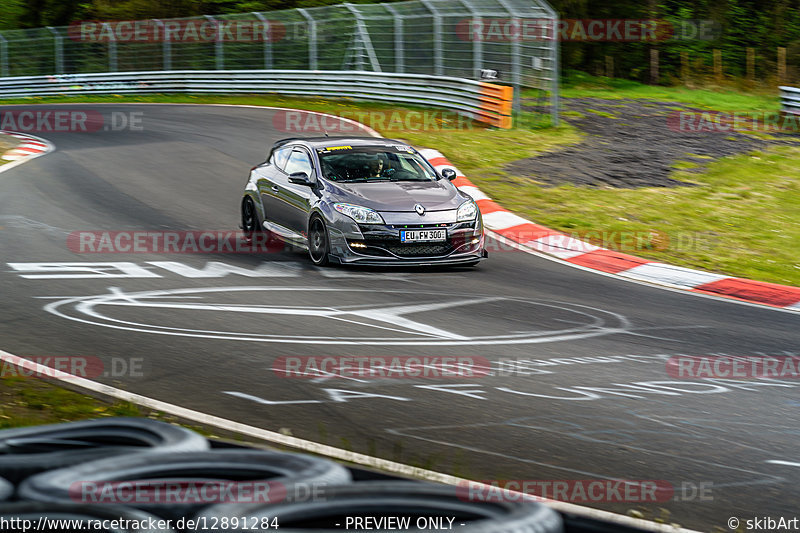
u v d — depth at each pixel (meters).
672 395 20.58
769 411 19.61
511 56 80.38
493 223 44.88
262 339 24.45
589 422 18.44
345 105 92.75
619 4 130.50
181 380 20.62
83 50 119.38
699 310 30.16
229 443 10.98
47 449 10.80
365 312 27.94
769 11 137.38
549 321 27.66
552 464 15.92
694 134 77.44
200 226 43.09
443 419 18.34
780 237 44.22
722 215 48.62
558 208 48.47
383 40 94.62
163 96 110.25
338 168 36.91
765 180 59.03
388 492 8.48
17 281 31.14
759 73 136.00
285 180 38.25
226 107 93.62
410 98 89.19
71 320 26.02
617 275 35.72
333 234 34.34
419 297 30.36
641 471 15.70
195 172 57.25
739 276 36.56
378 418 18.30
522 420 18.42
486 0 82.62
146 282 31.64
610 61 131.38
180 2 131.25
